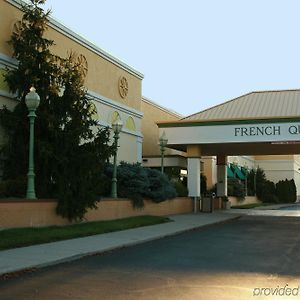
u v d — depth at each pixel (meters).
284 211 41.34
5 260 11.36
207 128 33.91
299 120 31.98
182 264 11.76
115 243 15.31
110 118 30.50
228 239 18.03
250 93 39.31
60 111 19.92
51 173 18.84
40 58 20.33
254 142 33.00
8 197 18.02
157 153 46.44
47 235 15.59
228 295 8.31
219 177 44.19
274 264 11.91
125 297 8.14
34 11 20.80
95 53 28.94
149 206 27.47
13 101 20.89
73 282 9.40
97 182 19.89
